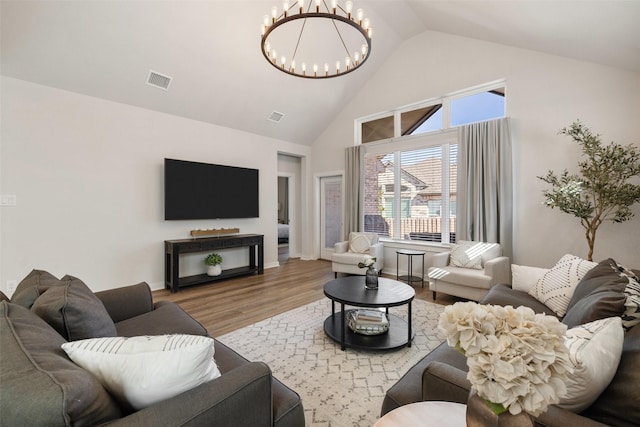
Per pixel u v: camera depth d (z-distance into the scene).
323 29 4.06
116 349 0.88
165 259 4.26
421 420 0.91
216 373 1.02
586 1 2.23
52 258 3.41
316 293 3.98
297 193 6.88
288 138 6.02
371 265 2.76
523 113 3.75
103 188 3.76
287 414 1.11
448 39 4.45
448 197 4.52
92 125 3.66
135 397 0.85
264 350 2.38
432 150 4.70
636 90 3.04
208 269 4.58
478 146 4.01
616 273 1.60
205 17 3.35
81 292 1.39
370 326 2.48
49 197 3.39
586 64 3.32
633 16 2.16
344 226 5.80
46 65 3.16
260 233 5.57
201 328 1.77
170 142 4.35
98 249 3.73
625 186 2.79
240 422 0.93
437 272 3.62
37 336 0.89
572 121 3.40
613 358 0.86
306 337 2.61
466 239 4.14
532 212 3.69
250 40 3.79
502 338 0.69
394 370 2.08
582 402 0.85
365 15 4.13
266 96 4.80
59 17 2.84
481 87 4.22
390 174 5.23
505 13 3.03
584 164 3.02
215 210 4.75
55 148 3.41
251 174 5.28
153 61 3.58
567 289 2.07
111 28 3.09
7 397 0.64
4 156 3.12
